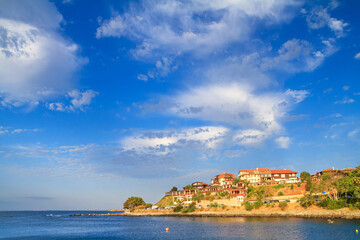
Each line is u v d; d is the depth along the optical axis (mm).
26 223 181500
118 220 192125
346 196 130375
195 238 85562
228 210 169625
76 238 97125
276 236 81000
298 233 83500
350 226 91938
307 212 132375
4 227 146875
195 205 193250
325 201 133125
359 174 128125
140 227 129000
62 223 175500
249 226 106438
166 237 91188
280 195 177125
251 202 167500
